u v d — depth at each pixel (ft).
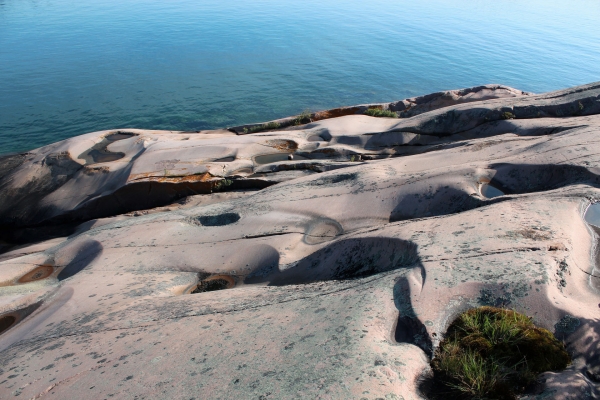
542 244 15.74
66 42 167.43
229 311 17.56
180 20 226.58
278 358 13.08
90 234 31.27
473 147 30.53
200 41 176.76
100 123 93.81
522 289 13.78
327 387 11.33
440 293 14.28
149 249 26.91
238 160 43.98
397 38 196.44
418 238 18.22
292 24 224.33
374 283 16.20
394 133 44.14
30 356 17.21
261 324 15.53
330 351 12.73
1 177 49.52
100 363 15.21
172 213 32.68
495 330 12.72
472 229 17.89
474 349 12.42
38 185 47.19
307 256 22.82
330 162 40.88
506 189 24.50
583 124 31.19
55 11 245.24
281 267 22.79
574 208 18.56
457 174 25.70
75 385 14.19
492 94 57.47
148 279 23.67
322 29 212.23
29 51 151.33
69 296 22.84
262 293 19.22
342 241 21.83
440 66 150.92
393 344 13.05
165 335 16.29
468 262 15.49
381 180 28.02
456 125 41.93
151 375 13.69
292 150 45.80
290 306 16.75
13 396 14.56
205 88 119.03
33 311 22.70
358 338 13.05
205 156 44.88
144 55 151.64
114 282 23.61
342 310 14.92
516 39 205.87
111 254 27.07
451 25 237.25
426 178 26.27
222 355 13.97
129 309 19.89
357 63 149.38
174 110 102.68
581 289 14.14
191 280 23.68
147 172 42.63
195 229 28.43
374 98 116.88
